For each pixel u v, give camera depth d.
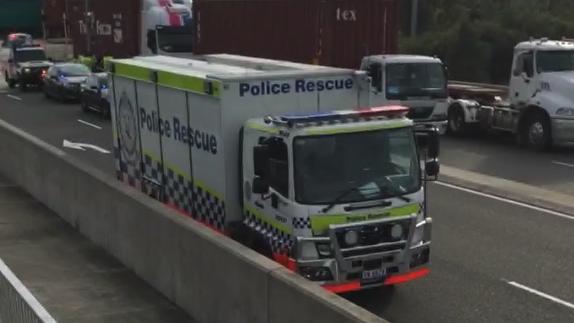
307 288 5.66
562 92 19.59
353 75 9.18
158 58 12.39
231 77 8.55
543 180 15.93
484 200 13.89
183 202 9.87
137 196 8.97
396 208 7.84
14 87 41.91
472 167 17.64
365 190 7.74
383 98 20.66
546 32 39.78
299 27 25.52
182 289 7.67
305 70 9.33
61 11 78.69
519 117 20.84
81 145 20.72
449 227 11.84
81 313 7.62
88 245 10.32
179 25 31.00
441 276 9.38
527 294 8.72
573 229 11.69
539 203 13.56
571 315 8.05
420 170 8.14
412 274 8.08
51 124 25.70
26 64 39.38
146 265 8.60
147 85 10.73
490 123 22.05
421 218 8.16
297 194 7.58
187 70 10.03
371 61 21.31
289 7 25.80
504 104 22.03
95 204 10.31
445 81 21.19
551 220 12.29
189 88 9.27
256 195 8.23
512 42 38.19
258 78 8.66
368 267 7.76
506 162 18.33
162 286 8.17
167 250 7.99
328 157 7.73
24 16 83.75
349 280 7.70
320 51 24.88
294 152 7.62
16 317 7.43
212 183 8.95
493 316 8.02
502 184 15.40
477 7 49.81
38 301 7.73
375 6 24.86
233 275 6.62
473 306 8.33
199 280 7.29
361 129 7.87
